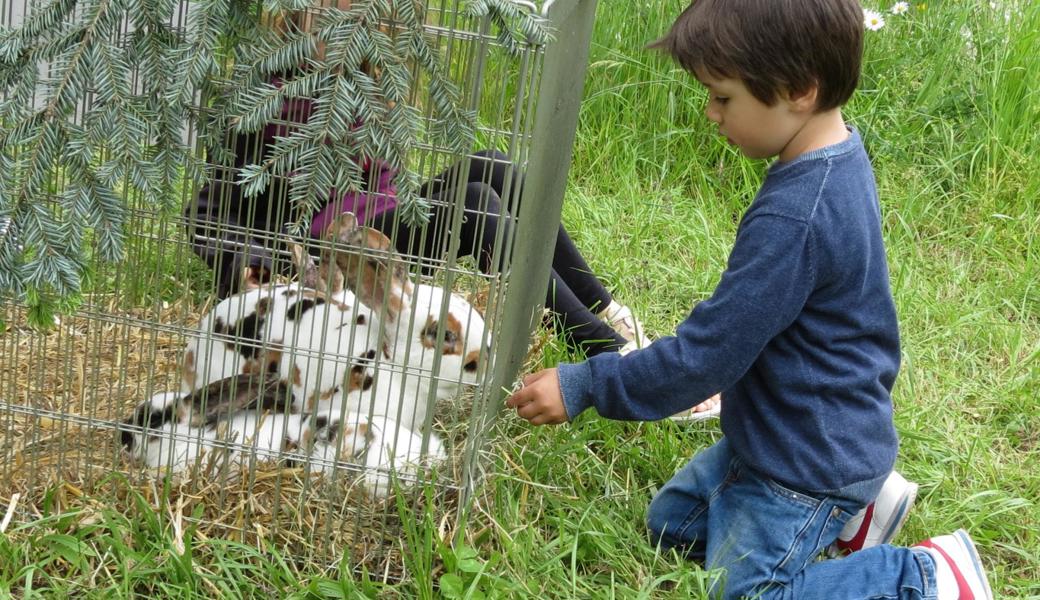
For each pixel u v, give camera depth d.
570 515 2.58
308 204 2.07
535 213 2.49
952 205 4.56
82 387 2.44
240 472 2.41
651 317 3.61
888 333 2.32
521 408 2.42
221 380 2.43
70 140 2.03
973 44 5.18
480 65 2.09
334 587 2.22
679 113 4.74
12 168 2.05
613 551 2.46
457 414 2.51
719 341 2.22
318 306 2.50
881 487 2.37
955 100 4.94
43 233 2.06
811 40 2.09
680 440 2.94
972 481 2.91
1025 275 4.03
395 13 2.04
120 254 2.12
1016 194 4.59
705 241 4.09
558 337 3.14
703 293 3.78
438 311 2.51
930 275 4.09
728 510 2.43
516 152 2.32
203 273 2.85
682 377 2.27
